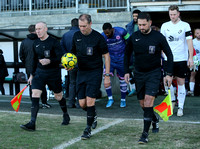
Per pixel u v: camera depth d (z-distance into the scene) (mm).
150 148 11641
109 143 12352
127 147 11781
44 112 19906
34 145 12039
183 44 17734
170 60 12930
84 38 13523
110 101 21922
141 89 13273
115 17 29703
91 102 13328
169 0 30047
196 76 28188
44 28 15117
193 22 34562
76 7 31969
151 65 12852
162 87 27578
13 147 11789
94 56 13500
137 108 21375
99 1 32750
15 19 32969
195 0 29500
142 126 15375
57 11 33406
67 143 12312
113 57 21438
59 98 15719
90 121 13250
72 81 21781
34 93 14852
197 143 12266
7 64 32094
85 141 12633
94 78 13445
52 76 15242
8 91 32406
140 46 12844
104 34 21297
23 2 33500
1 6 35094
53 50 15219
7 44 32406
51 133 14008
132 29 22328
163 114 12500
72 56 14211
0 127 15156
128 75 13648
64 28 28125
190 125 15492
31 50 21266
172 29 17656
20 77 30875
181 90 18344
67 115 16125
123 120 16891
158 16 34719
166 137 13266
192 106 21922
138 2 30578
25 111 20078
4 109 20844
